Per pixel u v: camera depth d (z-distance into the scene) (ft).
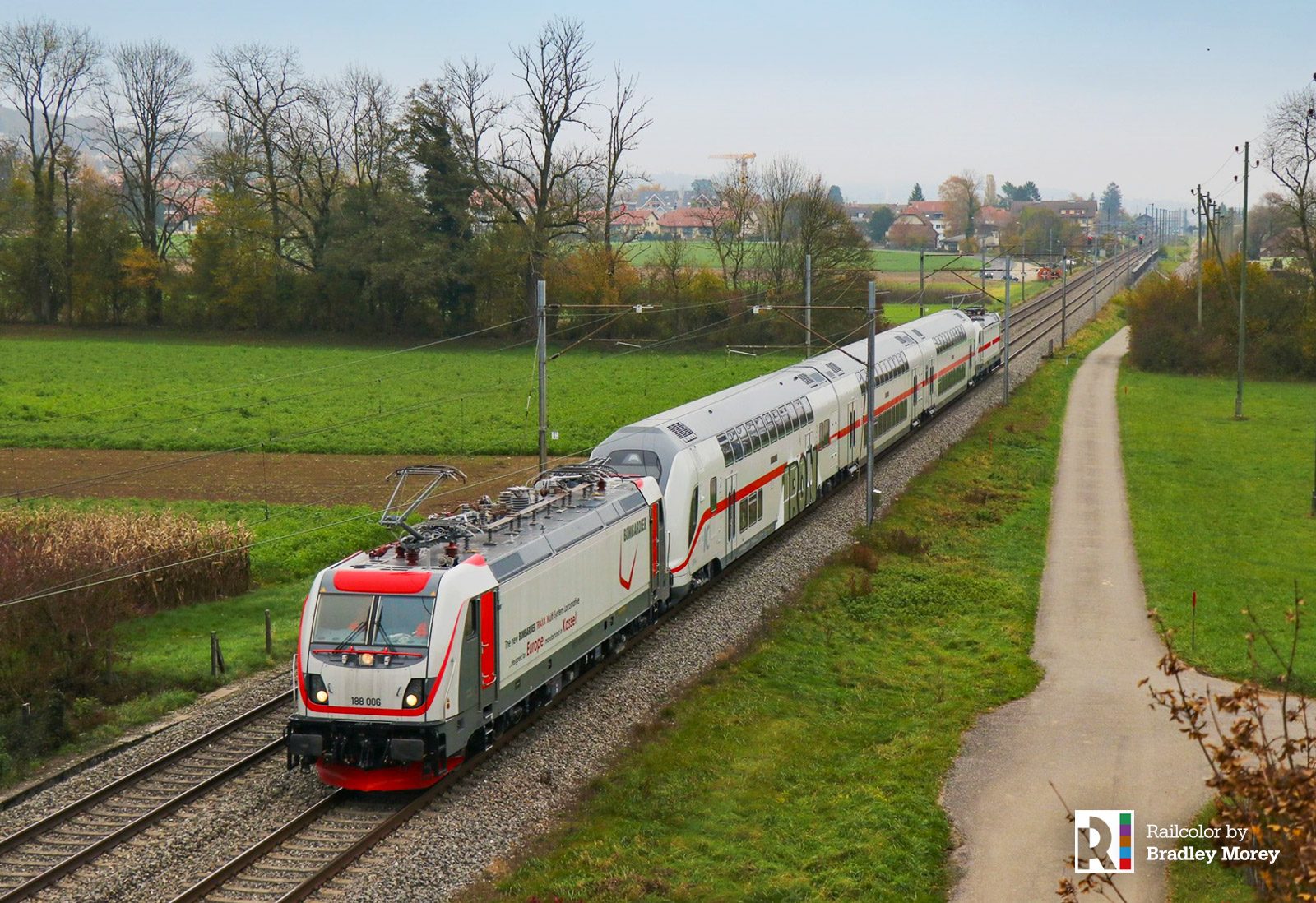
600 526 85.97
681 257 349.61
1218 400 246.47
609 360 300.40
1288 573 117.29
